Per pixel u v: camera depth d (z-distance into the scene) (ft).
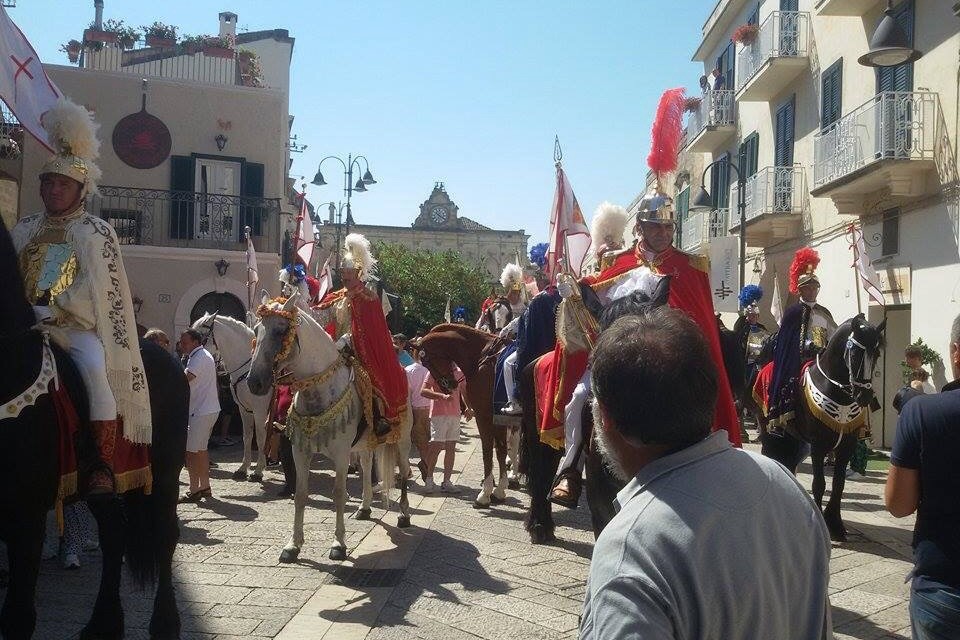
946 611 9.95
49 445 13.88
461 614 18.60
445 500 32.55
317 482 36.32
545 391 20.92
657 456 6.50
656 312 6.89
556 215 22.48
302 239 44.96
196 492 31.24
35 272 14.96
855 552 24.91
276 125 69.31
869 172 47.62
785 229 65.67
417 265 164.45
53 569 21.89
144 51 79.20
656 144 19.19
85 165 15.39
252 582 20.80
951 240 43.70
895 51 39.47
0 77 17.39
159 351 17.75
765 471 6.50
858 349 24.45
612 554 5.91
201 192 66.33
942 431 10.18
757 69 66.23
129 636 17.08
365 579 21.25
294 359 22.58
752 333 45.98
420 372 35.14
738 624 5.86
